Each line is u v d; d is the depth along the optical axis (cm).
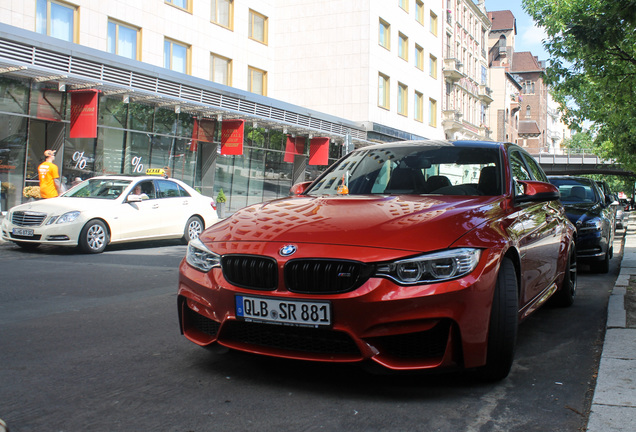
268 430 277
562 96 2091
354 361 310
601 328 507
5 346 429
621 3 784
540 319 546
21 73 1512
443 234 325
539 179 565
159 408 304
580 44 895
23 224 1087
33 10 1816
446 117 4328
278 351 327
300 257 317
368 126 3111
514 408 307
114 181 1212
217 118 2183
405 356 314
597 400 309
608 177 7050
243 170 2514
